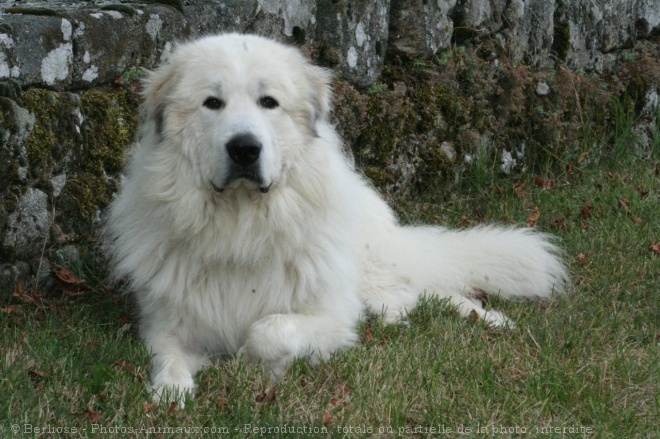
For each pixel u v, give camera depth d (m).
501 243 5.70
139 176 4.46
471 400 4.00
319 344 4.40
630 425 3.83
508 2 7.86
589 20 8.76
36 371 4.02
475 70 7.46
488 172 7.57
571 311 5.22
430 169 7.20
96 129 5.20
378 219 5.44
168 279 4.41
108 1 5.80
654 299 5.42
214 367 4.25
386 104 6.80
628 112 8.96
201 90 4.23
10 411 3.60
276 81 4.28
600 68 9.10
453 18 7.48
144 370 4.14
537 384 4.13
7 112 4.62
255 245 4.36
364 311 5.17
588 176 8.05
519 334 4.86
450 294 5.51
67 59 4.96
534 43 8.23
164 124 4.34
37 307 4.83
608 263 5.99
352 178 5.03
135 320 4.88
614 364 4.41
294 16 6.40
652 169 8.38
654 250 6.17
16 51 4.66
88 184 5.18
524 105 8.02
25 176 4.77
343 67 6.59
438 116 7.25
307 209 4.45
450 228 6.69
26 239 4.85
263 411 3.76
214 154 4.16
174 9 5.67
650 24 9.74
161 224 4.41
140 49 5.43
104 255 5.30
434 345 4.61
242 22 6.06
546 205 7.20
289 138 4.33
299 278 4.50
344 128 6.42
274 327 4.24
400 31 7.06
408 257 5.39
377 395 3.96
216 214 4.30
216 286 4.45
